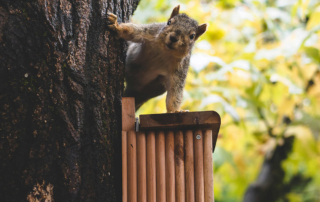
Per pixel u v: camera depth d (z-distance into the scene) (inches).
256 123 473.1
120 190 185.2
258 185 544.7
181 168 182.9
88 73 183.9
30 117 165.5
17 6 169.6
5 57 165.0
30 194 160.6
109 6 206.5
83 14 186.4
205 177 183.0
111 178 181.0
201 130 187.2
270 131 497.0
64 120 169.9
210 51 415.5
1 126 161.9
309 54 378.9
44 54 170.9
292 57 391.2
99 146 178.2
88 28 188.5
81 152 173.5
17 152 162.1
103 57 193.2
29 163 162.4
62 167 166.2
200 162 183.9
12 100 164.1
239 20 448.1
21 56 167.5
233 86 400.2
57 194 164.2
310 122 451.2
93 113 179.6
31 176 161.5
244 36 477.4
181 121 184.9
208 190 182.1
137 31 248.5
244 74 381.4
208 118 185.5
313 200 597.9
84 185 170.2
